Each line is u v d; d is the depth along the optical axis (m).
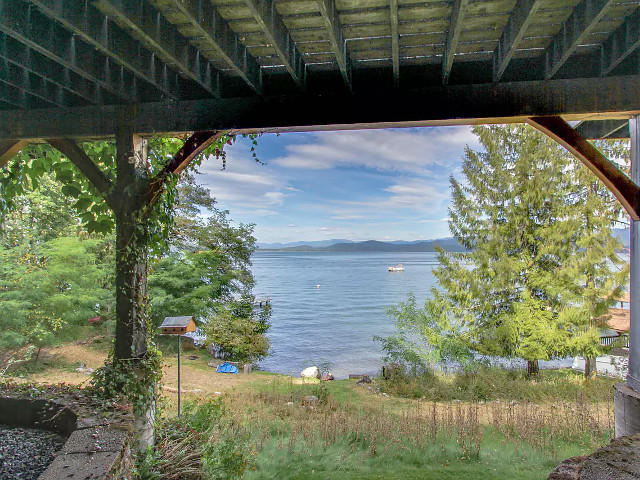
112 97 3.21
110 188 3.13
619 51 2.42
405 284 58.47
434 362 10.02
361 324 27.48
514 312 10.18
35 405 2.99
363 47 2.69
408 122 2.90
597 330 9.46
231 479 3.20
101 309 12.55
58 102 3.14
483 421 6.09
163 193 3.07
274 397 8.05
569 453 4.43
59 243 10.03
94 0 2.04
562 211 9.82
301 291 50.09
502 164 10.63
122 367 2.98
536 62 2.79
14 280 9.16
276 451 4.59
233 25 2.44
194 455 3.17
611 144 8.76
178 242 14.37
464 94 2.82
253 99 3.05
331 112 2.97
